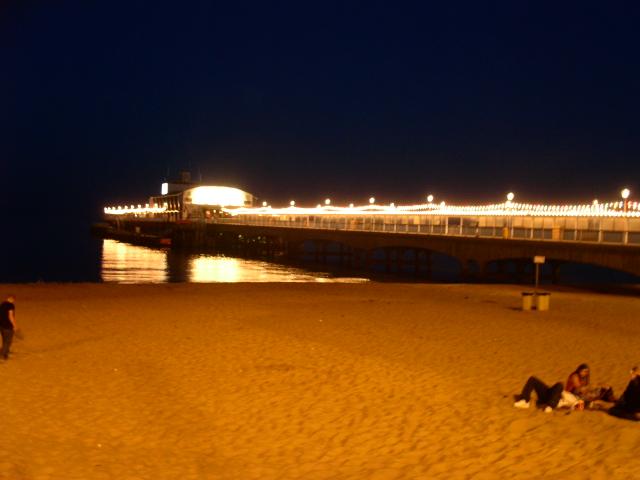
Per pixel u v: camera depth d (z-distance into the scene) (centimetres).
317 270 6481
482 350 1750
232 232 9312
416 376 1434
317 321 2292
